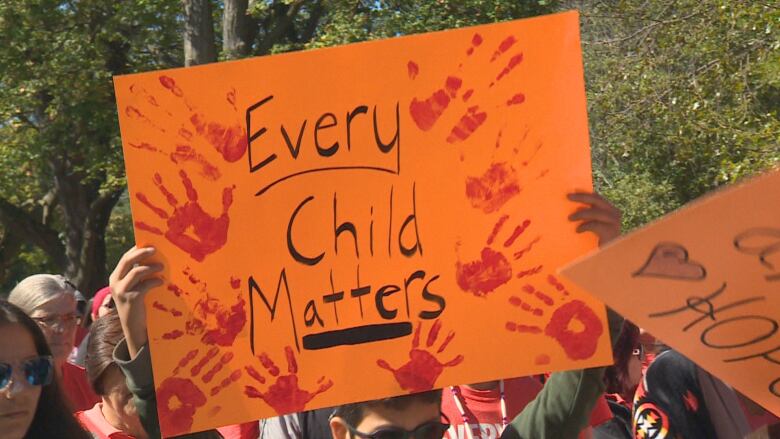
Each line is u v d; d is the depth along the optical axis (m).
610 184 15.40
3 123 22.44
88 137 22.05
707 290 1.97
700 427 3.16
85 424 3.43
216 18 23.38
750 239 1.89
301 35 21.33
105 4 21.36
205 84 2.52
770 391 2.12
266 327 2.56
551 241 2.58
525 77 2.54
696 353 2.06
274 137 2.54
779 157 10.07
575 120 2.55
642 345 4.76
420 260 2.59
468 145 2.56
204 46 19.14
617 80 12.50
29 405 2.72
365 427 2.66
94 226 25.06
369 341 2.59
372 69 2.54
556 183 2.56
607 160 15.45
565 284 2.58
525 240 2.58
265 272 2.56
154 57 22.73
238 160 2.54
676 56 12.00
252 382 2.56
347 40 17.55
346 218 2.57
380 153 2.56
